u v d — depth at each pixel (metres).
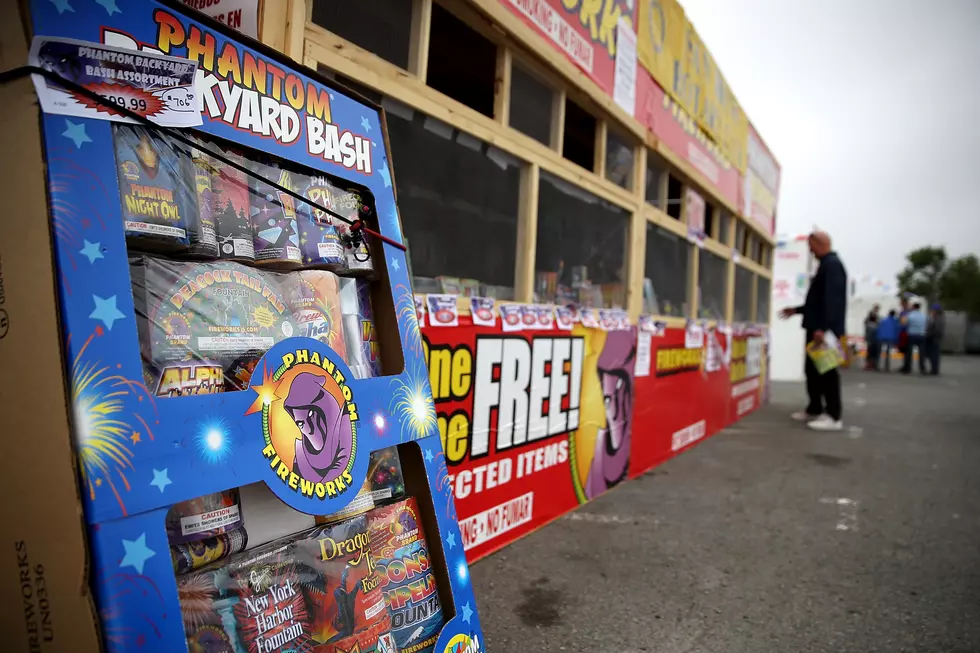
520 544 3.14
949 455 5.76
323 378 1.34
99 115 1.04
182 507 1.12
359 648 1.31
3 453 0.99
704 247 6.32
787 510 3.92
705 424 6.38
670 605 2.54
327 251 1.49
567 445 3.64
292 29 1.81
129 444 0.97
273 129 1.38
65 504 0.91
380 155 1.72
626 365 4.39
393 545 1.47
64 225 0.96
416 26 2.49
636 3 4.30
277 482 1.18
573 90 3.55
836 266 6.98
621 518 3.63
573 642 2.21
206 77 1.24
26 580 0.96
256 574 1.18
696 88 5.68
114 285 1.01
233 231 1.30
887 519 3.80
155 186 1.13
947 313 35.53
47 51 0.99
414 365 1.64
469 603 1.59
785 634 2.34
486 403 2.88
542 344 3.32
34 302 0.96
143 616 0.94
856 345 23.00
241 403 1.15
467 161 2.84
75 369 0.93
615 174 4.32
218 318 1.21
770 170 9.16
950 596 2.71
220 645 1.08
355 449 1.38
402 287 1.69
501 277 3.15
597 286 4.11
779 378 15.27
